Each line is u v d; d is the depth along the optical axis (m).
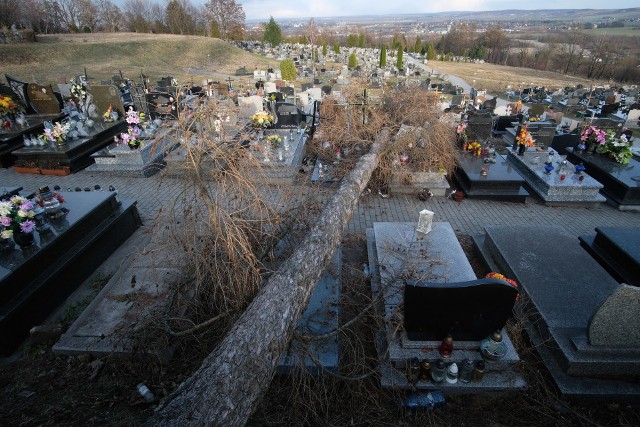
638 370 4.42
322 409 4.04
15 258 5.37
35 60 27.91
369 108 12.27
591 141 11.36
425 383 4.43
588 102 23.81
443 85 28.95
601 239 6.57
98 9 60.62
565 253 6.26
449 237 6.85
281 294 4.00
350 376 4.56
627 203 9.47
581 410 4.27
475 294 4.30
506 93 30.36
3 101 11.83
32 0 46.34
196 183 4.81
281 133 12.57
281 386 4.46
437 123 10.63
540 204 9.80
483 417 4.23
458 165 10.55
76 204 6.88
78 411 4.08
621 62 45.88
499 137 15.52
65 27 53.94
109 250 7.14
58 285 5.84
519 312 5.20
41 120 12.99
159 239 5.56
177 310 4.94
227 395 2.89
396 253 6.38
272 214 5.77
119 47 33.47
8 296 5.08
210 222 4.74
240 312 4.46
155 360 4.55
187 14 61.06
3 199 6.86
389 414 4.23
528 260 6.08
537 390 4.43
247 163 5.33
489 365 4.51
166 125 5.55
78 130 11.95
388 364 4.65
